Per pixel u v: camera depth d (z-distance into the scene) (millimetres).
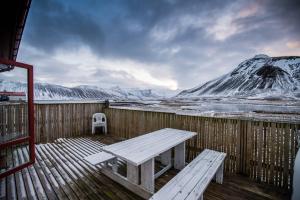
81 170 3012
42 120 4992
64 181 2609
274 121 2582
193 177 1855
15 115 4113
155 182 2666
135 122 5066
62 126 5434
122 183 2496
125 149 2238
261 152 2723
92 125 5922
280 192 2373
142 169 2246
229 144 3096
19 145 4402
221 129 3191
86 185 2496
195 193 1534
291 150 2430
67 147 4430
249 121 2850
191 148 3641
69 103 5582
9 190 2336
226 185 2555
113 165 2725
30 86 2951
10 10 1923
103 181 2623
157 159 3637
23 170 2994
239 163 2984
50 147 4426
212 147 3322
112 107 6047
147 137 2883
